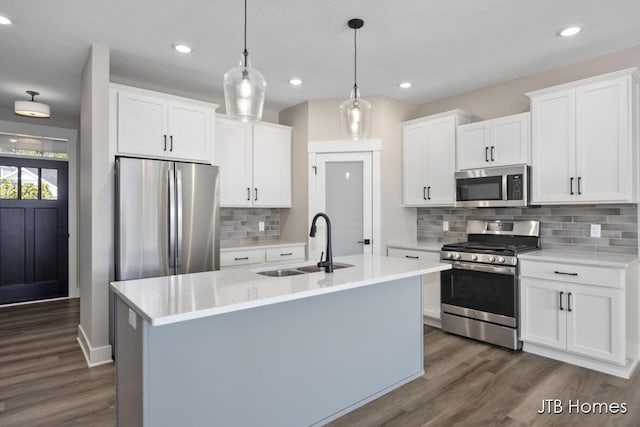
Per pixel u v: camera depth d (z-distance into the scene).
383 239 4.18
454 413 2.21
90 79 2.97
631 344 2.74
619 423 2.08
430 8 2.41
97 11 2.43
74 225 5.07
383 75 3.60
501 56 3.17
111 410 2.23
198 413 1.66
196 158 3.51
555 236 3.39
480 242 3.89
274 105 4.63
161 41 2.88
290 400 1.98
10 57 3.14
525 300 3.06
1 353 3.11
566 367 2.81
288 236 4.70
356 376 2.29
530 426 2.06
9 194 4.67
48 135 4.86
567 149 3.02
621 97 2.74
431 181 3.99
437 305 3.76
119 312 1.84
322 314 2.12
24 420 2.12
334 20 2.56
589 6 2.39
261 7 2.40
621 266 2.57
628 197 2.71
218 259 3.48
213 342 1.70
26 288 4.79
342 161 4.33
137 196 3.00
